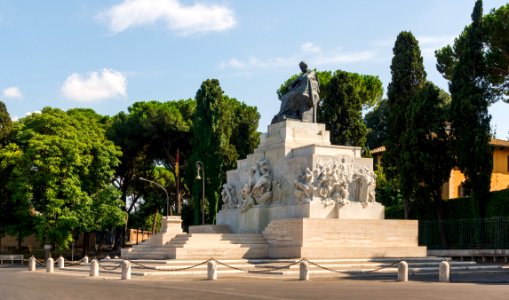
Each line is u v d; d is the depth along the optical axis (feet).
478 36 155.02
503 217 142.82
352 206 121.49
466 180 153.07
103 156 209.15
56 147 193.57
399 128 173.88
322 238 113.70
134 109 257.14
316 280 89.71
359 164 125.80
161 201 261.85
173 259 111.86
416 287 76.33
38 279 96.17
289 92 138.31
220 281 87.51
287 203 125.39
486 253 141.90
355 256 114.32
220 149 209.46
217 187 208.03
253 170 133.49
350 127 192.24
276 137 133.18
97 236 292.40
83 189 205.57
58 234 192.34
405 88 174.50
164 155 240.73
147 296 65.41
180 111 239.30
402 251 119.14
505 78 171.22
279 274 98.37
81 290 73.61
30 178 195.62
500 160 225.56
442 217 165.27
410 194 166.09
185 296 65.05
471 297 63.26
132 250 134.10
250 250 117.50
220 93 212.84
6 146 199.62
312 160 120.98
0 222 205.57
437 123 162.40
